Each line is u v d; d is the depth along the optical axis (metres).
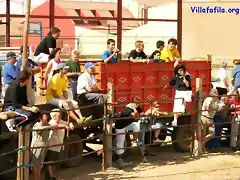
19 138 8.87
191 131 12.88
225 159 12.45
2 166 9.40
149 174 10.88
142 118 11.77
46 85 11.26
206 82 13.76
